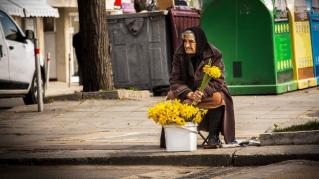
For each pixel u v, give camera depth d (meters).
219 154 11.27
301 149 11.10
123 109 17.91
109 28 23.92
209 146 11.79
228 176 10.01
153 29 23.58
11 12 30.22
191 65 11.92
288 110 16.55
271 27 20.45
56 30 39.06
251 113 16.25
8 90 20.11
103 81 20.95
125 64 23.84
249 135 13.30
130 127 15.17
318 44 23.84
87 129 15.16
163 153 11.65
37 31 37.38
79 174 11.09
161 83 23.55
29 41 20.98
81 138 13.95
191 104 11.74
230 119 11.95
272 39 20.47
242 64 20.67
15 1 30.75
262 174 9.88
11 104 22.45
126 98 19.92
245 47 20.62
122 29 23.81
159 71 23.56
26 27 36.69
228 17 20.67
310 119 14.09
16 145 13.44
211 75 11.73
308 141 11.48
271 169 10.23
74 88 32.41
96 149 12.55
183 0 27.00
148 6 27.78
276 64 20.56
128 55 23.80
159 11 23.48
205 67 11.75
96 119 16.50
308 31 23.09
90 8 20.98
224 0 20.58
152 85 23.62
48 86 34.19
